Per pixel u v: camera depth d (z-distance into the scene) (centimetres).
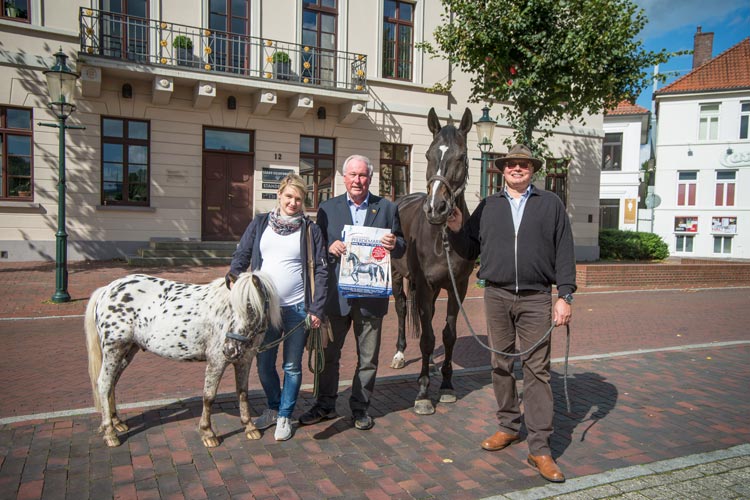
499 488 329
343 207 425
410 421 438
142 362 598
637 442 404
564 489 328
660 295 1279
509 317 379
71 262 1357
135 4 1426
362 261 401
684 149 2986
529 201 368
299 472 345
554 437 412
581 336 795
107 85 1390
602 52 1199
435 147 419
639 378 570
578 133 2125
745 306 1133
